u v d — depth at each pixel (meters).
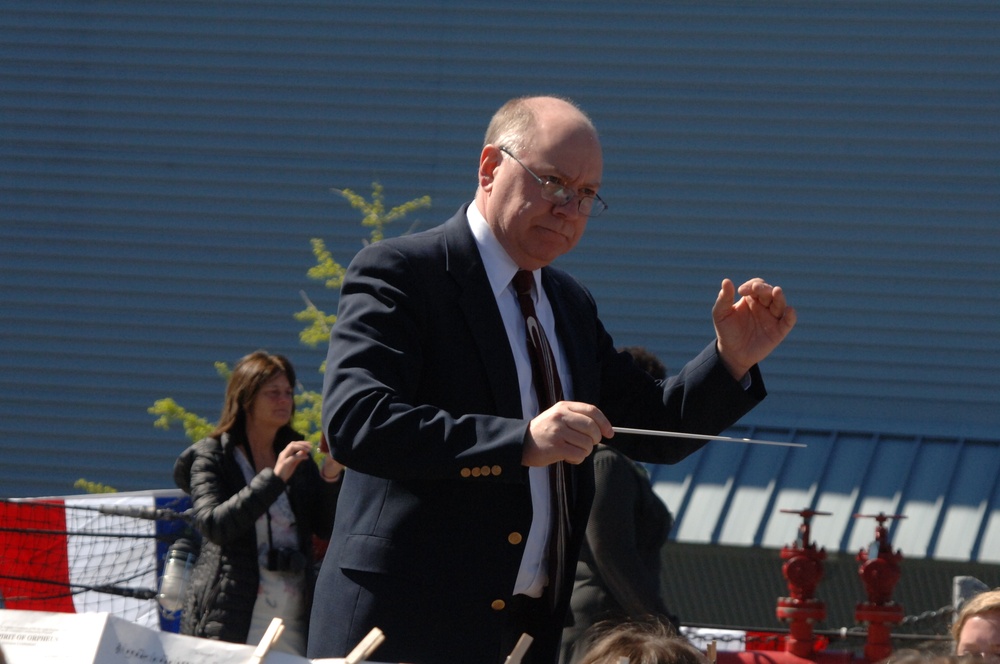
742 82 16.64
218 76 17.84
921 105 16.22
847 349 16.12
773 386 16.19
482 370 4.79
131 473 17.48
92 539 8.98
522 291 5.03
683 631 8.79
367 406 4.42
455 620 4.65
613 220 16.78
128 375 17.62
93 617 3.45
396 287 4.76
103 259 17.83
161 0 18.02
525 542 4.75
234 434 8.46
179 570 8.22
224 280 17.59
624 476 7.12
